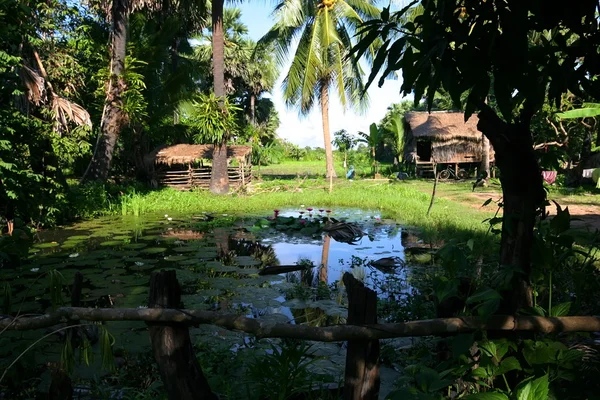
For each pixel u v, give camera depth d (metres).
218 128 17.44
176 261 7.42
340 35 20.94
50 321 2.22
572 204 12.45
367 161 32.19
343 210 13.67
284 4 19.45
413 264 7.20
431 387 1.89
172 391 2.07
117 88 15.44
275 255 8.13
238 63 32.91
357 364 1.98
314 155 48.25
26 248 3.82
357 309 1.98
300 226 10.64
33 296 5.44
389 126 31.77
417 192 16.50
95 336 4.06
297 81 21.19
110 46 15.75
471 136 23.98
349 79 22.25
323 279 6.49
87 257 7.56
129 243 8.97
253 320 2.00
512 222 2.19
